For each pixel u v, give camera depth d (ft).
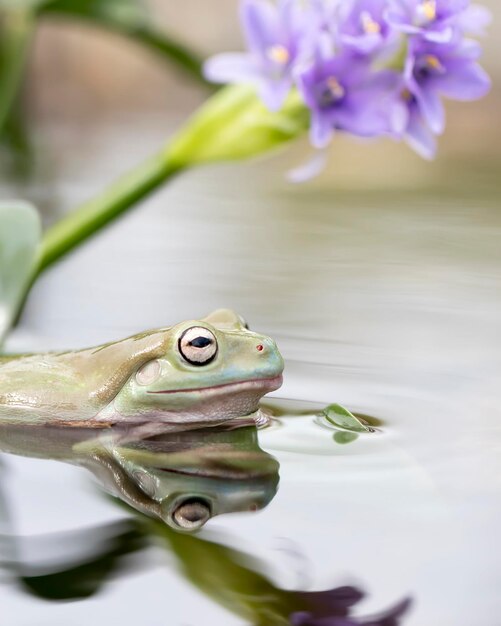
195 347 2.34
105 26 3.18
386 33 2.40
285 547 2.12
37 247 2.51
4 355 2.46
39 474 2.25
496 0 5.47
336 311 2.74
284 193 3.91
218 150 2.64
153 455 2.30
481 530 2.14
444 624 2.03
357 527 2.15
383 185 4.02
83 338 2.62
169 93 5.67
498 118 5.45
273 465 2.26
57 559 2.11
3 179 3.78
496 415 2.37
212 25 5.49
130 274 2.92
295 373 2.50
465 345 2.59
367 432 2.33
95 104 5.52
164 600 2.06
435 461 2.26
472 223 3.29
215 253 3.05
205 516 2.17
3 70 3.30
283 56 2.44
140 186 2.67
